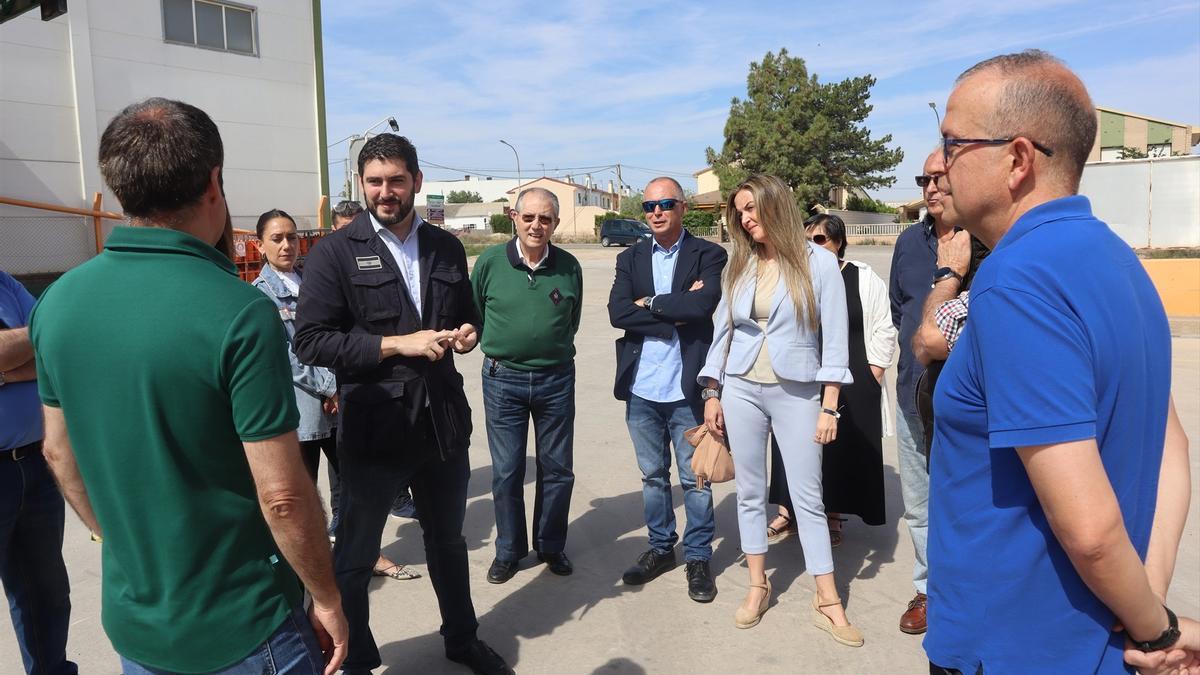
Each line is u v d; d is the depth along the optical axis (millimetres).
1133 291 1258
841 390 3816
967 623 1373
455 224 73062
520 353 3551
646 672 2973
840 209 50156
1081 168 1321
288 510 1515
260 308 1506
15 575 2490
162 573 1511
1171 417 1495
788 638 3195
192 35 15805
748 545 3336
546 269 3578
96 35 14562
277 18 16984
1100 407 1220
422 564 3951
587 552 4082
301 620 1647
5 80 13602
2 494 2371
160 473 1473
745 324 3240
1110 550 1160
